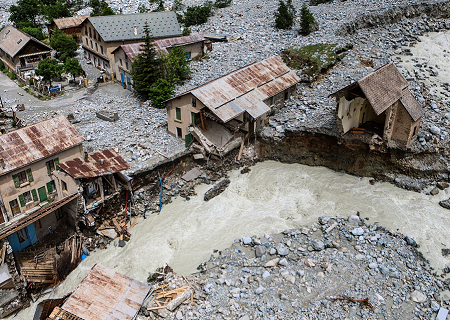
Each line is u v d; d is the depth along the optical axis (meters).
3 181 31.81
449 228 34.53
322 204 38.44
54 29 79.94
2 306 29.27
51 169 35.12
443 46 54.66
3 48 69.00
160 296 28.34
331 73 52.47
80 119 50.31
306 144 43.59
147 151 41.94
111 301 26.94
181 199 40.12
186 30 69.75
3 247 29.05
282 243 33.56
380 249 32.34
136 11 90.12
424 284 29.30
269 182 41.66
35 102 56.50
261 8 79.88
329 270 30.14
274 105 47.62
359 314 26.70
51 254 32.91
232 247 33.72
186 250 34.12
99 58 65.75
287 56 56.84
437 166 39.09
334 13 67.56
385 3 64.94
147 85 53.91
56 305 26.52
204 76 56.41
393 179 40.31
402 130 38.75
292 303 27.66
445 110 43.69
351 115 40.94
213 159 43.12
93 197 35.44
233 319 26.59
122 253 34.16
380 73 38.72
